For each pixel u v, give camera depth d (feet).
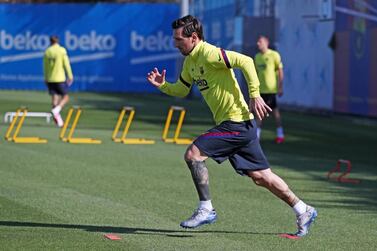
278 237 60.13
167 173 93.71
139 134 142.82
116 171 94.63
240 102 57.98
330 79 190.49
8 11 277.64
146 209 70.59
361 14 174.91
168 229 62.18
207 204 58.59
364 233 62.59
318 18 195.00
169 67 278.05
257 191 82.02
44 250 54.03
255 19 219.20
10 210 68.85
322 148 128.36
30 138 128.67
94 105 213.66
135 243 56.75
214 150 58.13
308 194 81.41
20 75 279.28
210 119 179.52
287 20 210.59
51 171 93.50
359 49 175.83
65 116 177.27
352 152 123.65
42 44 278.26
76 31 277.64
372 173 99.25
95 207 71.05
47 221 64.34
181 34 57.52
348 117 182.29
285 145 131.54
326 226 65.05
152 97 257.75
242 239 59.11
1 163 99.86
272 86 133.90
